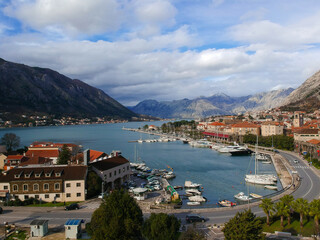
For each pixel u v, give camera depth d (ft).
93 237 168.35
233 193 344.08
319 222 201.26
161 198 297.53
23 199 277.23
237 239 157.58
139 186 365.81
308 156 550.36
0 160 442.09
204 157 640.99
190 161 586.45
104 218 169.78
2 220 225.76
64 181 282.36
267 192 346.13
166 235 158.92
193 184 375.86
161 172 461.37
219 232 197.57
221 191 353.92
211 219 229.04
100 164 337.72
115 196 179.42
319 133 643.86
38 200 277.03
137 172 457.68
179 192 349.82
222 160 596.70
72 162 414.41
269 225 209.77
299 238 182.29
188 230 175.42
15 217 232.73
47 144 638.94
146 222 172.24
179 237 173.78
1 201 274.57
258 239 159.22
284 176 404.36
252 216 169.17
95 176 304.50
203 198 309.83
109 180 331.57
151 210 256.73
